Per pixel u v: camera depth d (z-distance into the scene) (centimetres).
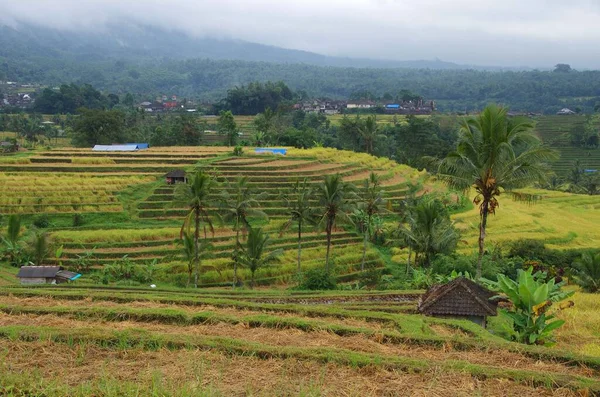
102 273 3612
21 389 799
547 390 862
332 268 4125
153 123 12888
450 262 3441
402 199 6012
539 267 3534
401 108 17688
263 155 7162
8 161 5953
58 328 1050
